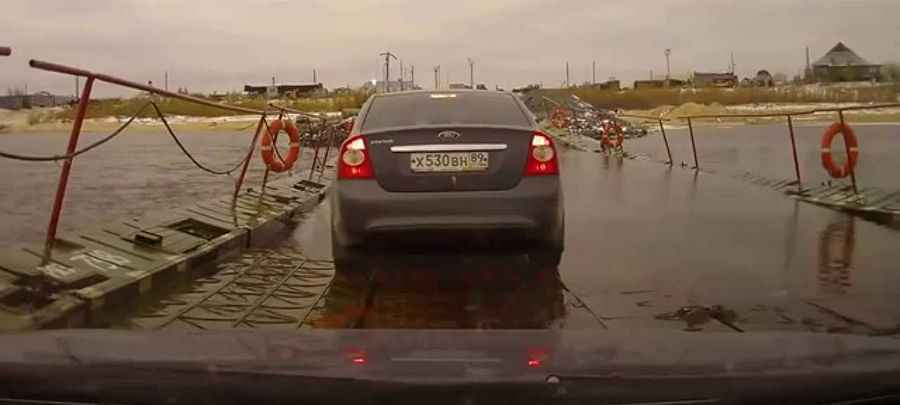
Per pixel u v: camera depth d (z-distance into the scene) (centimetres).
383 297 509
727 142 2675
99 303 470
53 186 1342
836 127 1024
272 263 634
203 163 1908
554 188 555
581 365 241
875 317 452
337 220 559
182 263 585
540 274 568
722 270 581
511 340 285
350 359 252
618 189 1159
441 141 544
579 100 5397
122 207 1023
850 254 640
